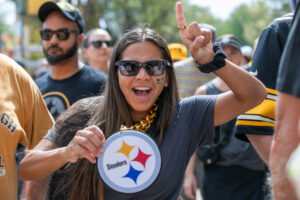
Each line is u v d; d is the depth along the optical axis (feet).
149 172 6.46
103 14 65.31
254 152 11.02
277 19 7.58
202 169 13.38
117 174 6.47
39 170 6.57
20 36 45.52
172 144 6.77
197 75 15.01
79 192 6.86
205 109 6.98
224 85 12.26
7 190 6.51
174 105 7.02
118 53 7.04
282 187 4.75
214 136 7.10
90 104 7.24
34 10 44.73
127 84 6.86
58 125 7.14
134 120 7.24
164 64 6.93
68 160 6.29
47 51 11.68
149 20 70.49
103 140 6.21
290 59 4.93
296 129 4.77
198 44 6.23
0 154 6.48
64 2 12.21
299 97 4.79
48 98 11.35
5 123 6.56
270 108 7.29
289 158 4.75
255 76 7.47
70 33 11.71
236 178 11.53
